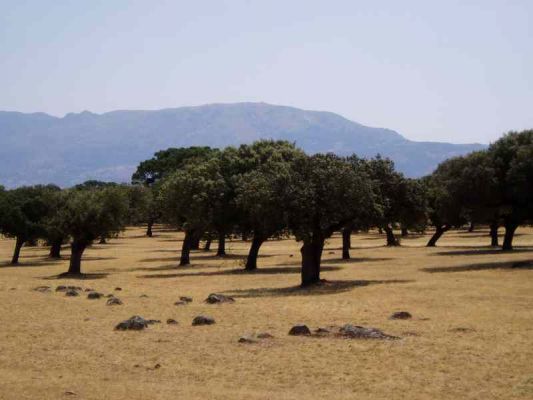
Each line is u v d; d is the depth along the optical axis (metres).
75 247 49.94
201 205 52.12
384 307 27.38
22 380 15.44
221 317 25.36
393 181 46.12
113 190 52.38
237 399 13.65
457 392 14.30
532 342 19.31
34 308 28.20
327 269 48.09
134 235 120.00
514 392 14.23
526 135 55.91
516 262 45.59
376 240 93.31
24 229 61.56
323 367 16.73
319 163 38.75
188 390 14.48
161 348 19.34
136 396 13.84
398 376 15.75
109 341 20.47
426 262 51.59
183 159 126.56
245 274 46.88
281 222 37.25
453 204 56.00
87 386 14.83
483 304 27.44
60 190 69.94
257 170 51.56
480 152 56.97
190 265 57.66
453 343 19.34
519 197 51.22
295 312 26.48
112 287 39.00
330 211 37.12
